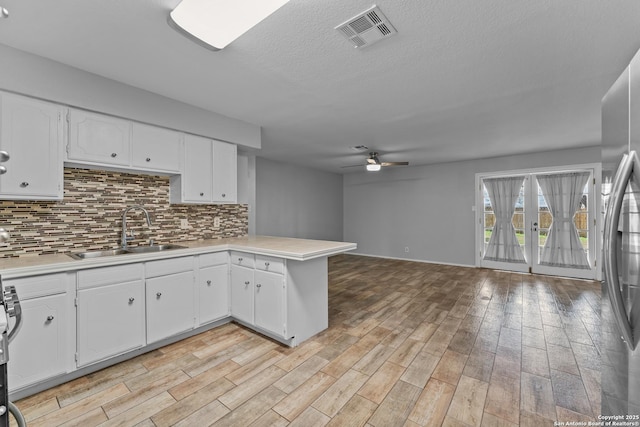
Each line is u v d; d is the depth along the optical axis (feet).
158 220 10.00
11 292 3.08
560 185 16.46
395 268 19.29
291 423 5.37
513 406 5.80
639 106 3.50
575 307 11.50
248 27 5.19
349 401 5.97
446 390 6.32
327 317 9.62
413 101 9.25
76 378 6.75
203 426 5.28
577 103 9.33
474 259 19.43
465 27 5.57
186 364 7.37
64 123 7.14
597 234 15.49
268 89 8.37
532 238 17.40
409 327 9.63
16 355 5.90
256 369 7.14
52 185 6.95
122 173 9.15
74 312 6.63
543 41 6.01
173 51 6.44
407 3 4.93
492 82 7.90
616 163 4.04
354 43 6.11
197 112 9.78
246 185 13.25
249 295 9.20
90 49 6.38
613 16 5.21
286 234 21.02
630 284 3.77
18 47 6.30
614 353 4.16
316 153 17.33
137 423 5.36
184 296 8.63
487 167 18.79
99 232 8.65
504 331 9.29
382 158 18.72
